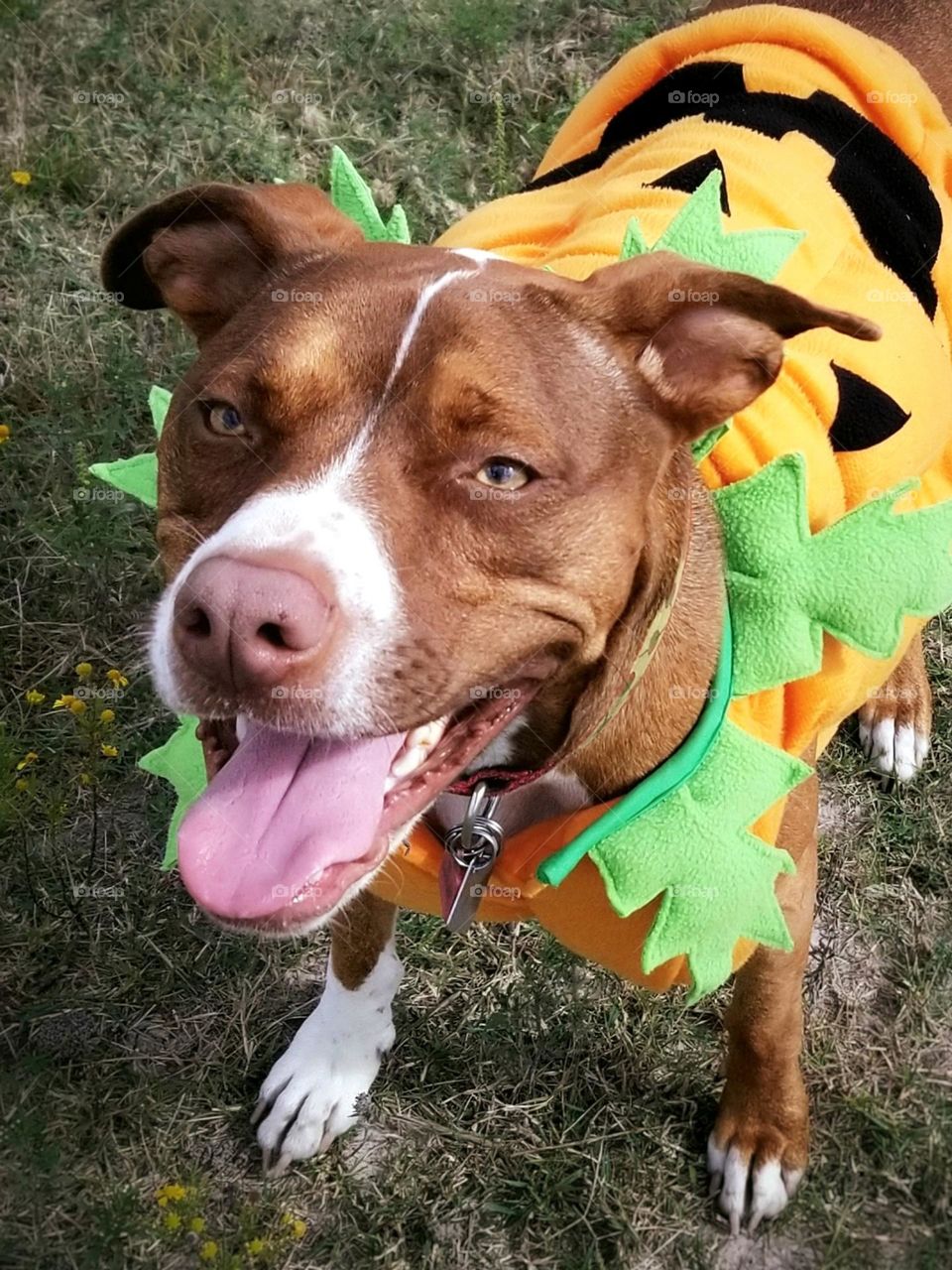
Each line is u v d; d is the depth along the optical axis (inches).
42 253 31.2
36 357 29.5
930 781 25.2
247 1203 20.1
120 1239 19.1
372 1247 19.7
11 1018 21.7
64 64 34.1
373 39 35.4
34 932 22.5
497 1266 19.6
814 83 20.7
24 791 23.3
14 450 27.9
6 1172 19.7
